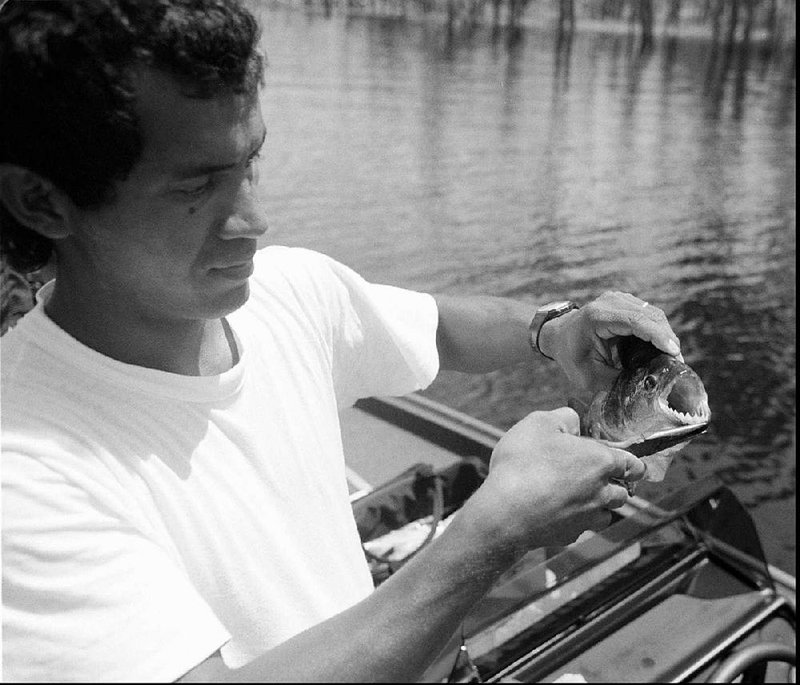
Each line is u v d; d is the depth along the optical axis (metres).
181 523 0.62
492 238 5.30
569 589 1.17
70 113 0.51
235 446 0.67
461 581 0.54
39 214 0.57
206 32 0.52
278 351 0.77
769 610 1.21
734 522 1.30
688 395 0.78
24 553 0.50
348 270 0.90
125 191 0.54
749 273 5.40
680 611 1.19
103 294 0.62
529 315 0.97
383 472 2.04
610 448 0.61
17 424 0.56
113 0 0.50
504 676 1.06
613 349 0.87
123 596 0.51
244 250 0.61
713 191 5.73
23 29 0.51
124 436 0.61
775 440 4.61
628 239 5.52
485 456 2.06
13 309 0.72
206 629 0.53
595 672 1.09
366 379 0.93
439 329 1.00
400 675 0.52
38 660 0.49
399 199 5.29
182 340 0.66
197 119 0.53
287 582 0.67
